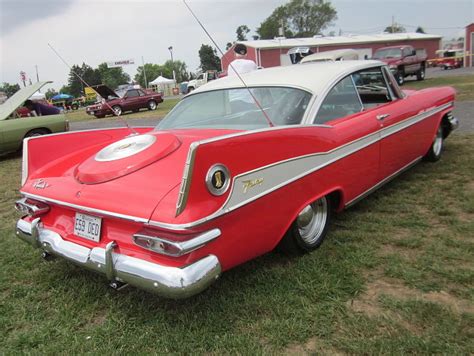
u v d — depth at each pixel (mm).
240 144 2195
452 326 2154
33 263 3326
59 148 3039
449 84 15930
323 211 3074
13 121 9016
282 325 2258
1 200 5414
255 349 2100
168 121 3436
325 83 3215
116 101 21531
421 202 3871
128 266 2098
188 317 2404
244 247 2305
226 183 2107
